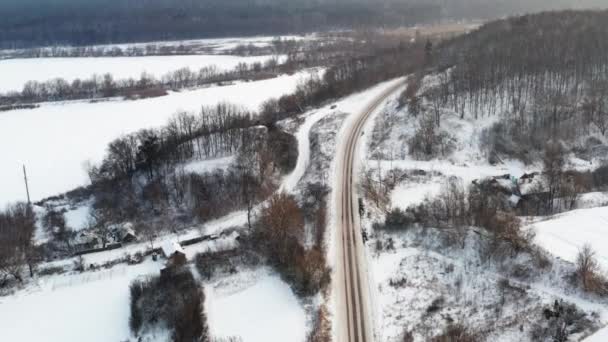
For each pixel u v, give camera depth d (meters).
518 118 115.81
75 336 62.78
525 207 89.44
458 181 96.81
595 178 99.19
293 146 121.56
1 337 62.94
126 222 93.62
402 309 61.78
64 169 124.69
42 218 99.56
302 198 95.00
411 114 125.56
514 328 57.88
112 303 68.81
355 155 111.69
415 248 74.69
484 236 72.69
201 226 90.69
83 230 92.25
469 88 128.62
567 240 69.81
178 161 111.31
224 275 72.31
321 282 66.75
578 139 111.56
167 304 65.50
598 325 55.19
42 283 74.44
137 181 107.50
